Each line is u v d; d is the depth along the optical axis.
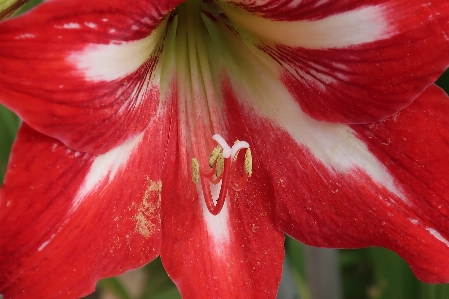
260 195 0.30
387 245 0.28
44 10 0.23
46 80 0.24
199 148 0.29
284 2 0.27
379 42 0.26
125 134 0.27
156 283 0.41
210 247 0.29
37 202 0.25
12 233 0.25
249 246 0.29
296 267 0.37
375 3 0.25
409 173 0.27
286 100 0.29
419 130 0.27
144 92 0.27
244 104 0.30
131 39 0.26
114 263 0.27
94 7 0.24
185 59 0.30
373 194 0.28
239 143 0.28
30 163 0.25
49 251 0.26
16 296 0.26
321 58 0.27
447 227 0.27
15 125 0.35
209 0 0.29
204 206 0.29
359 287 0.43
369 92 0.27
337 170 0.29
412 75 0.26
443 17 0.25
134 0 0.25
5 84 0.24
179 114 0.29
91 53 0.25
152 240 0.28
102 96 0.25
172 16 0.29
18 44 0.23
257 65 0.30
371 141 0.28
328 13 0.26
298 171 0.29
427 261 0.27
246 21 0.29
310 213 0.29
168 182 0.29
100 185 0.27
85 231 0.26
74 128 0.25
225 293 0.29
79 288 0.26
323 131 0.29
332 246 0.29
